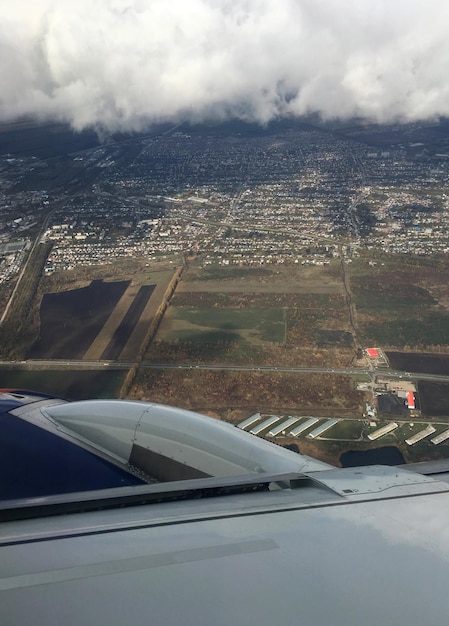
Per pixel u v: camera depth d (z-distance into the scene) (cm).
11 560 254
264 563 251
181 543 278
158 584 221
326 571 246
